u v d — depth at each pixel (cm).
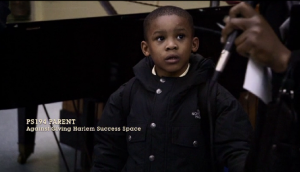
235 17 137
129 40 321
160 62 189
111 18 313
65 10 373
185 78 187
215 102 185
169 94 185
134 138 187
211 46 336
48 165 296
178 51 187
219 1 369
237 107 185
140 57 322
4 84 287
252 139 156
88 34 311
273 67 137
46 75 301
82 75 314
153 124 184
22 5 383
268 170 148
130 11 367
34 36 293
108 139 200
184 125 184
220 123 183
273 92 150
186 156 183
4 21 236
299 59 135
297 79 141
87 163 306
